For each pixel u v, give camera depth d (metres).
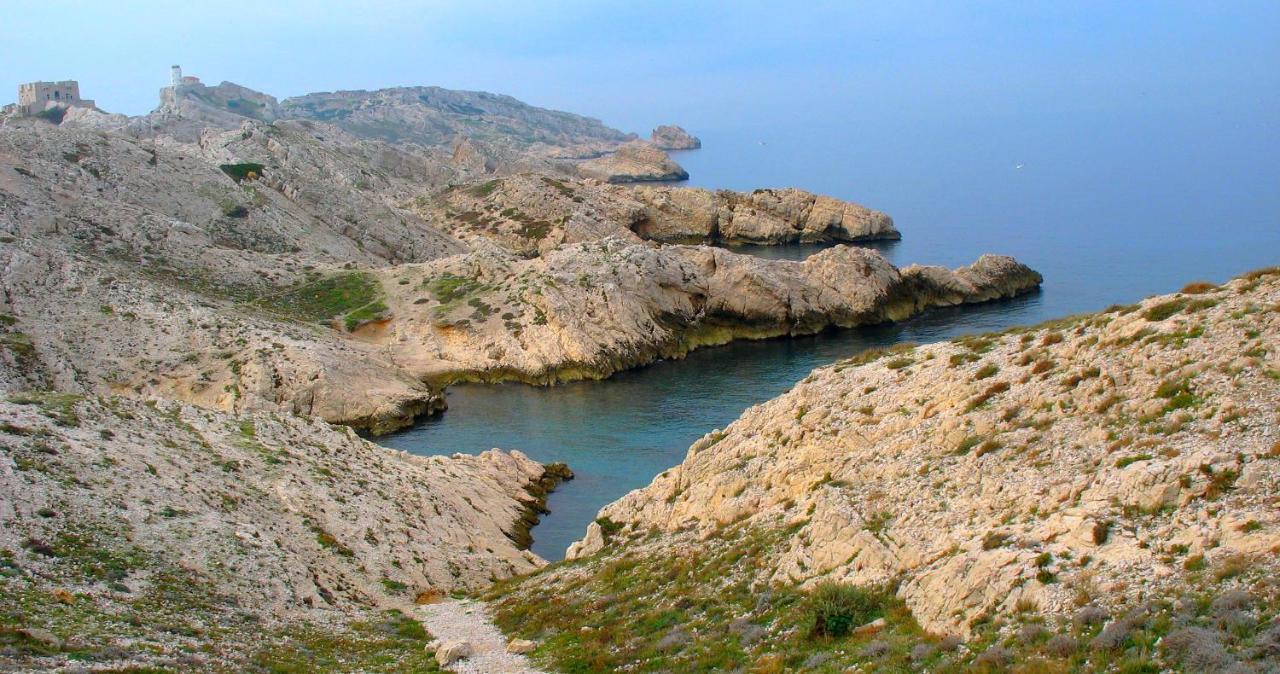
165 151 150.88
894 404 38.56
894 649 23.14
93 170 135.38
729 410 85.62
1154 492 24.66
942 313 119.25
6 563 30.92
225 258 118.56
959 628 23.39
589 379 98.62
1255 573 20.52
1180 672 18.20
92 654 24.42
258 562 38.16
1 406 43.66
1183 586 21.11
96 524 36.09
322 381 84.25
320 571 40.12
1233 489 23.83
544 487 66.88
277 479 47.28
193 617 31.55
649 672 26.73
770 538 34.34
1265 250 137.00
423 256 162.00
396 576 42.91
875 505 31.58
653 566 37.59
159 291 95.75
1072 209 195.00
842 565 29.45
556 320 102.25
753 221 192.38
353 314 107.94
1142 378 30.88
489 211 193.88
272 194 155.12
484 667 29.98
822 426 39.53
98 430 44.34
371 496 50.06
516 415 87.19
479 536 52.19
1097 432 29.38
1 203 110.75
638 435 79.44
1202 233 154.00
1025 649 21.02
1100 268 136.12
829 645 24.94
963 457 32.28
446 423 85.56
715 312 112.44
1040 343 37.06
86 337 85.12
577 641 31.41
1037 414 32.50
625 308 105.19
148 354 85.50
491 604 40.25
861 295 115.25
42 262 91.69
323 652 31.30
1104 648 19.81
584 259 111.06
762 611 28.92
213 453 47.78
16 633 24.31
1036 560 23.77
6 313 84.00
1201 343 30.89
